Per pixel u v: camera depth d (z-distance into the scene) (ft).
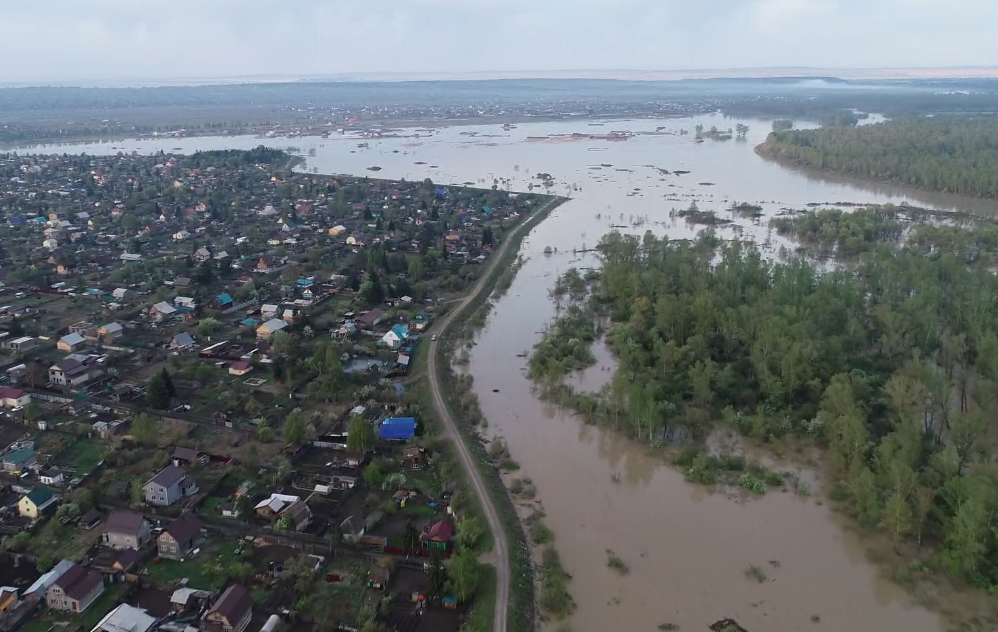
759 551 311.88
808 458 383.65
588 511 340.59
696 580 293.43
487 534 312.29
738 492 356.18
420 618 263.49
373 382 464.24
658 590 287.48
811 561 304.50
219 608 249.34
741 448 396.16
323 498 334.85
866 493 322.75
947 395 392.88
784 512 339.16
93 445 378.53
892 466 315.78
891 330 485.56
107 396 435.53
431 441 384.27
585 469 377.30
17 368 456.45
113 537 294.46
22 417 402.93
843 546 314.14
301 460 369.09
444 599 271.49
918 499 313.73
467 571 271.28
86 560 285.84
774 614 274.36
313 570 282.56
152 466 354.74
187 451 364.79
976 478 299.79
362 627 253.03
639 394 397.19
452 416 420.77
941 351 474.90
